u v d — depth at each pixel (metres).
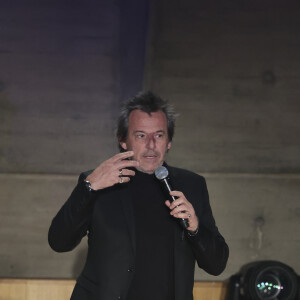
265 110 11.55
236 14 11.03
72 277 11.65
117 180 5.21
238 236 11.84
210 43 11.12
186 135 11.55
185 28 10.96
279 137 11.68
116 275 5.52
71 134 11.44
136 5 10.70
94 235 5.71
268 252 11.90
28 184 11.48
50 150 11.48
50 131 11.41
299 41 11.25
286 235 11.89
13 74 11.11
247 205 11.84
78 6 10.85
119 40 11.00
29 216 11.55
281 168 11.80
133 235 5.58
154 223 5.75
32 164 11.49
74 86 11.25
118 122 5.91
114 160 5.22
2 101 11.20
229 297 10.19
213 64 11.23
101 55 11.09
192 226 5.32
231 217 11.84
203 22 10.98
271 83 11.42
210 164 11.73
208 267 5.71
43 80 11.20
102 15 10.87
